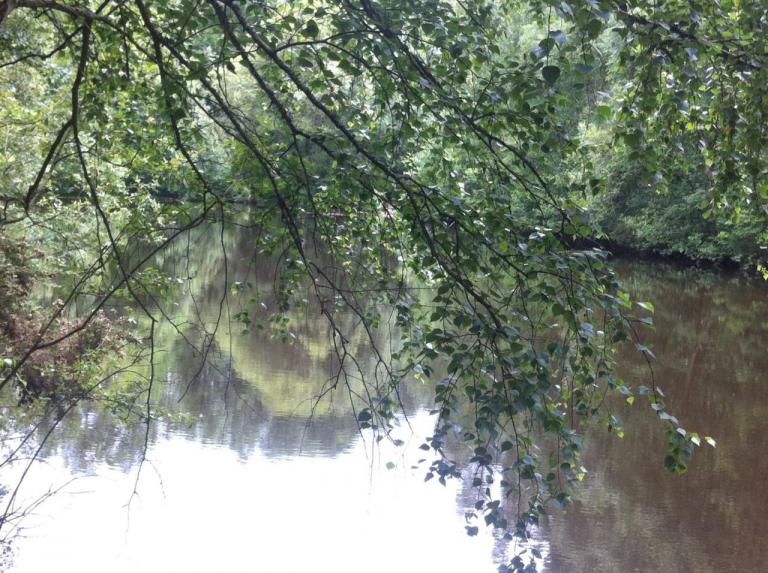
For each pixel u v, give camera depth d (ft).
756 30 14.51
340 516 26.66
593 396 11.83
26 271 27.07
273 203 13.34
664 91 15.11
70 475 28.02
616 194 91.56
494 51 12.00
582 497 30.14
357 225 14.55
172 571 22.99
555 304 10.34
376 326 14.43
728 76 15.52
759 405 41.88
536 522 10.69
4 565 21.91
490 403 10.21
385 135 13.67
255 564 23.57
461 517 27.14
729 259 98.94
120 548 23.67
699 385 45.42
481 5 13.04
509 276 11.45
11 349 26.27
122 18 15.08
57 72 27.76
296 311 55.06
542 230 10.94
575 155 12.39
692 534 27.58
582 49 10.55
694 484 31.76
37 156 31.22
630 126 12.41
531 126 11.55
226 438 33.76
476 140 13.48
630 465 33.53
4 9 11.46
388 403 11.59
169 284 21.71
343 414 37.45
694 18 12.76
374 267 14.80
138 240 18.44
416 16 12.55
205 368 42.80
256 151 12.29
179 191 17.62
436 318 10.89
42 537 23.76
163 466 30.19
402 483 29.58
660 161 15.47
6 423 30.25
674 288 83.05
